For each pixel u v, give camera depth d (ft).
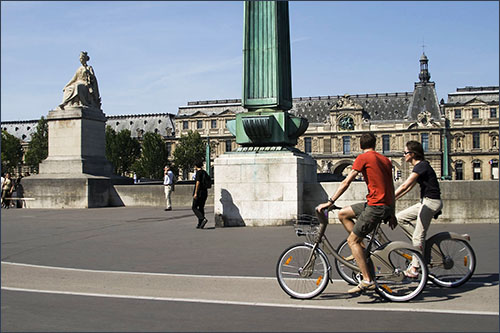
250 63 47.78
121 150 357.00
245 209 46.93
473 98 361.30
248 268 29.55
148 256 34.19
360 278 24.21
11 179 79.61
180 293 24.40
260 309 21.42
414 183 25.04
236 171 47.19
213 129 399.44
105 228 49.83
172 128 421.18
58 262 32.71
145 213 66.03
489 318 19.80
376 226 23.30
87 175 78.48
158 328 18.72
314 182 51.29
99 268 30.58
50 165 80.18
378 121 374.43
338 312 20.89
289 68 49.67
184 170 373.40
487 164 356.59
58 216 62.95
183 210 70.54
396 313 20.70
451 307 21.61
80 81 82.17
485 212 47.29
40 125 372.17
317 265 23.36
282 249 35.32
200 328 18.67
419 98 374.22
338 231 42.57
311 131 384.47
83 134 79.66
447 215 47.75
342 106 379.35
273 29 47.26
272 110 48.06
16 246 39.40
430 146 363.15
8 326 19.13
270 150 47.16
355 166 22.94
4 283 26.94
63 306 22.09
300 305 22.09
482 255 32.50
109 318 20.13
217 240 39.99
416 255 22.75
